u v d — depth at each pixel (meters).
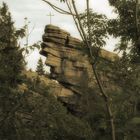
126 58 25.52
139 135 21.62
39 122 24.41
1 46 24.33
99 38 18.77
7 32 24.92
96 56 18.84
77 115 32.53
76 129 26.97
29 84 24.86
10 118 23.45
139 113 23.92
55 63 43.22
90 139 27.08
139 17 22.61
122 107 24.25
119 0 22.84
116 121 23.66
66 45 44.12
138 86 24.81
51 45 44.00
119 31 22.19
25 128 23.94
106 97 16.27
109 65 25.25
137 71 25.42
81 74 41.56
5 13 25.48
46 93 25.41
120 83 25.77
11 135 23.38
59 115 25.61
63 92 40.25
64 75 41.75
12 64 24.58
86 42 16.69
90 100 30.42
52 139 26.22
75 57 42.03
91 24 18.69
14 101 23.75
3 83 23.98
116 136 23.03
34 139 24.06
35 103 24.33
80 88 33.59
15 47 25.03
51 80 41.00
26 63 25.11
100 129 26.98
